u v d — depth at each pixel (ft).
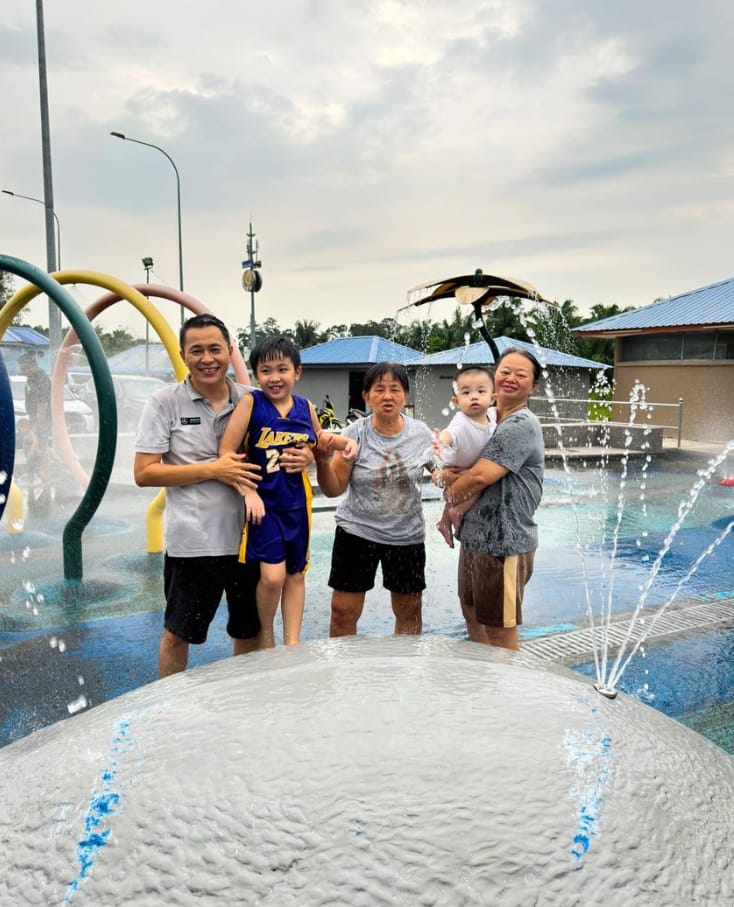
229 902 3.62
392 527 11.03
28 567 18.88
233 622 10.25
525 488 10.30
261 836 3.89
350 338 100.53
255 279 62.13
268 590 9.74
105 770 4.61
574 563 20.31
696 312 63.16
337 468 10.89
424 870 3.70
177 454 9.82
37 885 3.89
